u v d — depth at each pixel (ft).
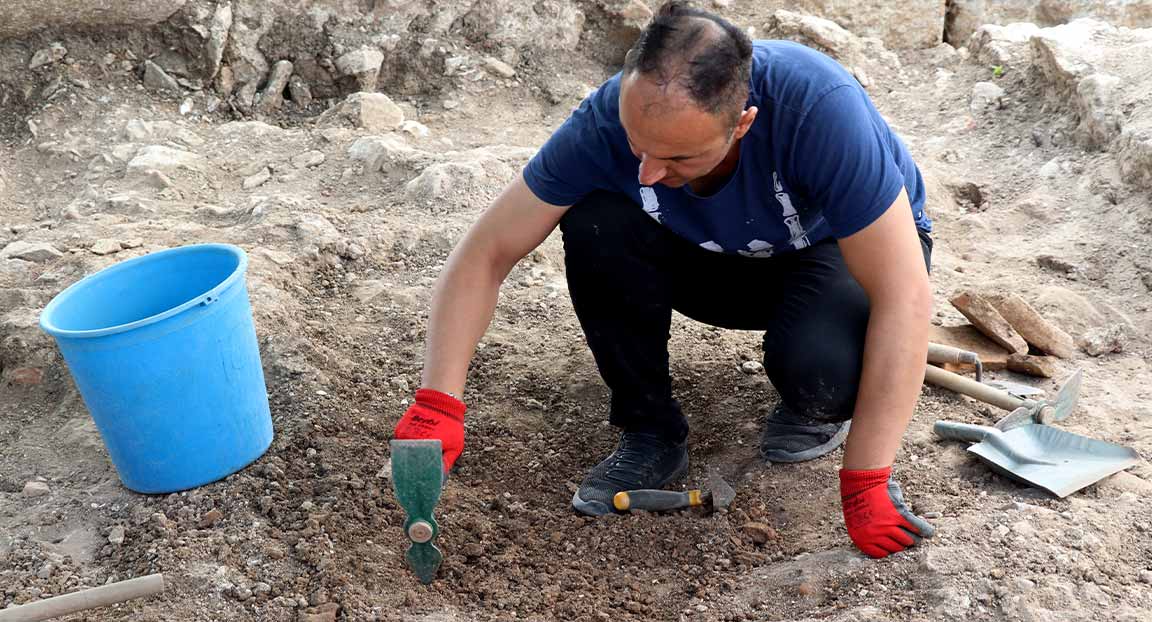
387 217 13.75
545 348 11.43
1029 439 9.10
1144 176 13.43
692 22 6.49
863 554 7.98
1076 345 11.23
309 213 13.53
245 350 9.20
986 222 13.91
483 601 8.05
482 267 8.17
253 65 16.90
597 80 18.22
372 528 8.70
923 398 10.16
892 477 9.09
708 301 9.41
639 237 8.34
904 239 7.30
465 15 17.75
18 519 8.98
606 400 10.57
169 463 9.00
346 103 16.31
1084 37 16.25
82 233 13.14
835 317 8.22
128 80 16.49
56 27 16.21
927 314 7.45
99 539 8.73
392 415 10.27
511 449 9.92
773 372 8.48
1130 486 8.66
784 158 7.39
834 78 7.25
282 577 8.16
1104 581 7.57
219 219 13.76
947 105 17.04
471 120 16.92
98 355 8.35
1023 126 15.94
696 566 8.45
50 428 10.32
